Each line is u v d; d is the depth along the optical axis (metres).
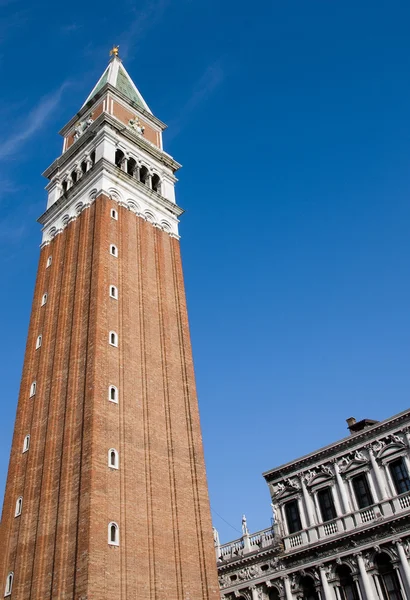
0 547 46.03
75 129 76.56
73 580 38.47
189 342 60.03
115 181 63.84
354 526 51.47
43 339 57.34
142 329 55.16
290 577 54.34
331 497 54.88
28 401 54.19
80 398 47.62
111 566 39.38
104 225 58.69
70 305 56.25
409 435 51.22
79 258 58.91
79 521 40.56
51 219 68.44
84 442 44.31
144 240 62.88
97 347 49.12
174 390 54.59
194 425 53.84
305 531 54.88
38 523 44.03
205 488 51.09
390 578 47.72
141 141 71.50
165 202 69.00
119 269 56.97
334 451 56.03
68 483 43.59
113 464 44.25
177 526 46.34
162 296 60.38
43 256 65.94
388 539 48.41
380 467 52.25
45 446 48.19
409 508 48.25
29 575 42.19
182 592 43.50
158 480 47.38
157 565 42.84
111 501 42.25
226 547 61.59
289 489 58.28
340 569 51.25
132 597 39.62
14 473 49.84
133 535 42.31
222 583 59.44
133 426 48.00
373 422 59.31
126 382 49.88
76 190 66.00
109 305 53.19
